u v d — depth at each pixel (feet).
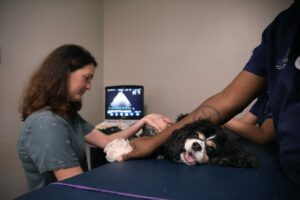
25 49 6.35
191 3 7.91
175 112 8.23
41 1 6.76
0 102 5.80
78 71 3.69
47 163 3.11
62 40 7.43
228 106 2.50
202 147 2.46
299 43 1.92
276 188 1.85
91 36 8.56
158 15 8.34
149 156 2.63
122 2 8.79
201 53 7.86
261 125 4.12
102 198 1.62
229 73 7.58
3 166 5.84
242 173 2.19
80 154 3.81
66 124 3.41
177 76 8.18
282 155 1.91
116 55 8.97
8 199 5.90
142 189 1.77
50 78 3.53
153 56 8.46
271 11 7.08
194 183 1.91
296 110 1.80
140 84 8.66
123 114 7.77
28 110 3.51
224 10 7.55
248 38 7.34
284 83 1.91
